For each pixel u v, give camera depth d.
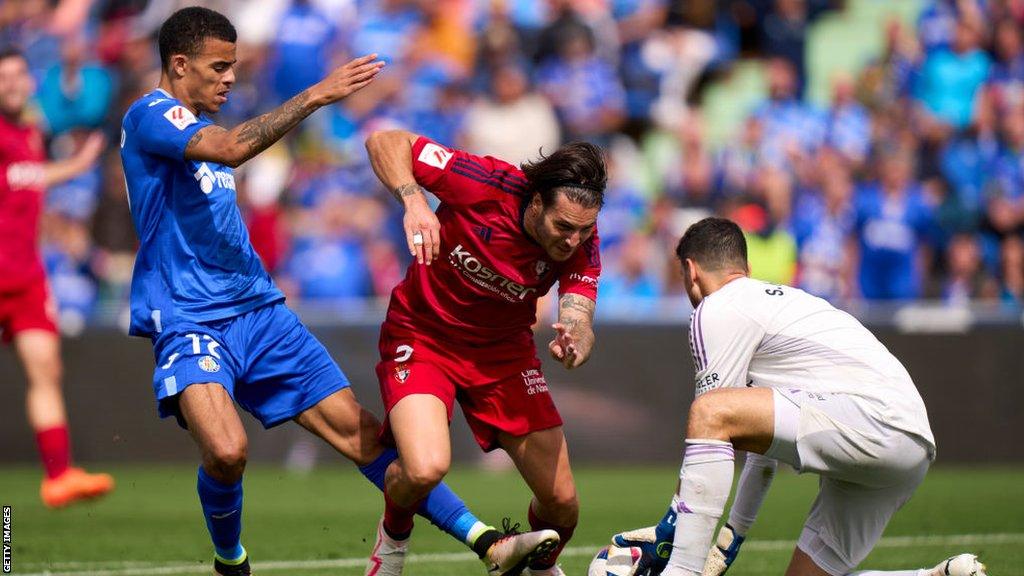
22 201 27.44
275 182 48.09
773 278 45.25
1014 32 54.62
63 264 45.16
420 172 16.95
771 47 55.62
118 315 38.28
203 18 18.23
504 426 17.73
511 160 49.34
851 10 58.81
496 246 16.98
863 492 16.50
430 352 17.64
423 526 26.27
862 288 47.16
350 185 47.28
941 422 39.28
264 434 38.84
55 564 21.56
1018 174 50.69
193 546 23.64
